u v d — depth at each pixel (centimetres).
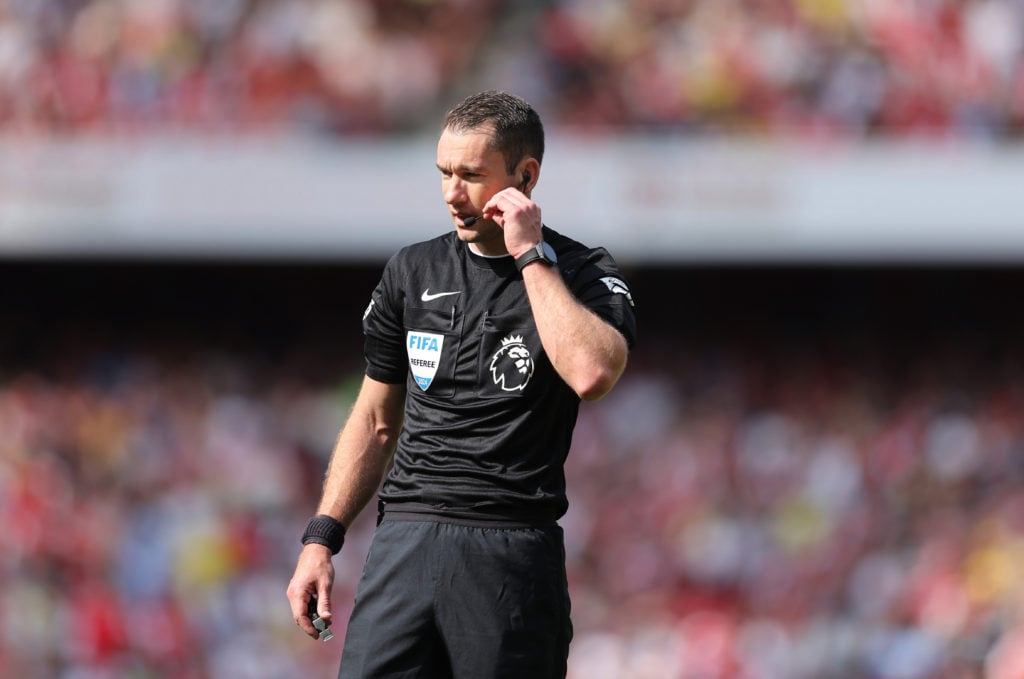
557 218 4959
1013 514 4669
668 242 4944
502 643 1121
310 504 5022
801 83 4997
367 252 5038
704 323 5547
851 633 4359
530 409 1146
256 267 5659
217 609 4569
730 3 5103
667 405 5281
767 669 4300
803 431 5138
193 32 5153
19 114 5084
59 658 4400
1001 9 5059
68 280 5634
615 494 4928
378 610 1145
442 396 1162
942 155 4912
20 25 5166
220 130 5062
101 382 5438
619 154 4981
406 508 1162
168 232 5022
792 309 5559
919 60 4997
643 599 4612
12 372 5466
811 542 4722
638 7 5144
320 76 5112
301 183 5031
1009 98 4969
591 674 4300
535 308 1102
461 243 1195
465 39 5178
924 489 4866
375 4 5194
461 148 1137
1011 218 4878
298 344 5616
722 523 4797
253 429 5259
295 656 4400
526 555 1136
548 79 5094
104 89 5094
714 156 4959
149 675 4409
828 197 4912
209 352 5562
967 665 4172
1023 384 5334
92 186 5031
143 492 4931
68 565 4650
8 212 5022
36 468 4931
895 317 5528
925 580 4453
